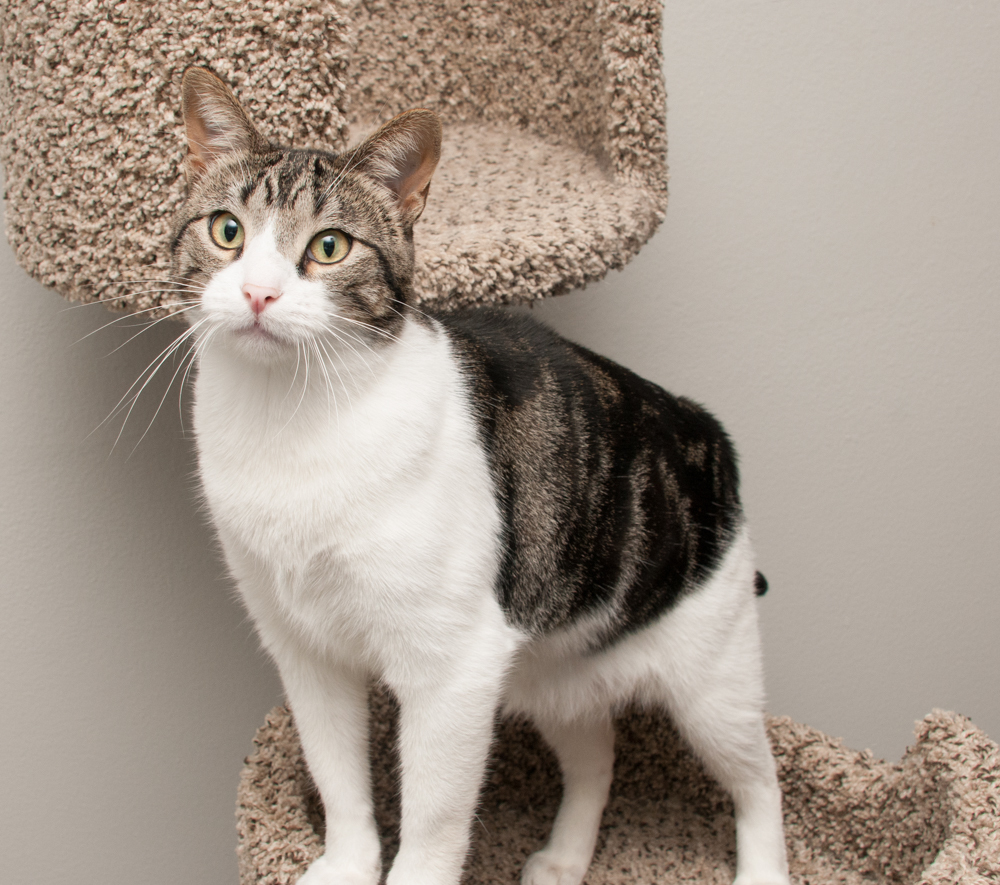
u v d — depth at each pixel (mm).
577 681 1276
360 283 937
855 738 1921
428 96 1657
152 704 1711
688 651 1235
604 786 1376
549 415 1130
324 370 927
